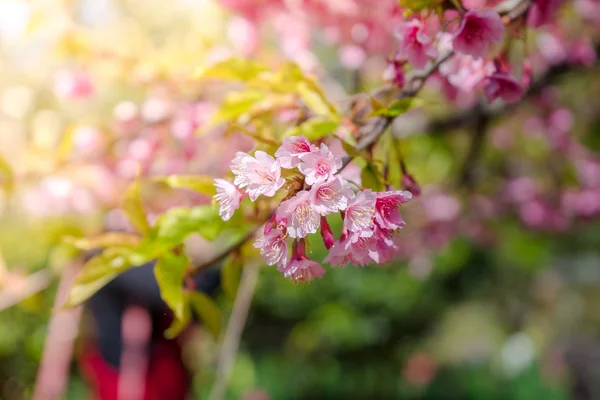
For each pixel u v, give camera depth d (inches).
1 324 84.6
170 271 23.3
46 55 43.3
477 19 22.3
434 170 69.3
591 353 138.5
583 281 158.1
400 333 119.9
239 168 19.7
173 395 45.6
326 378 115.8
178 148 38.4
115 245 25.6
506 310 163.0
